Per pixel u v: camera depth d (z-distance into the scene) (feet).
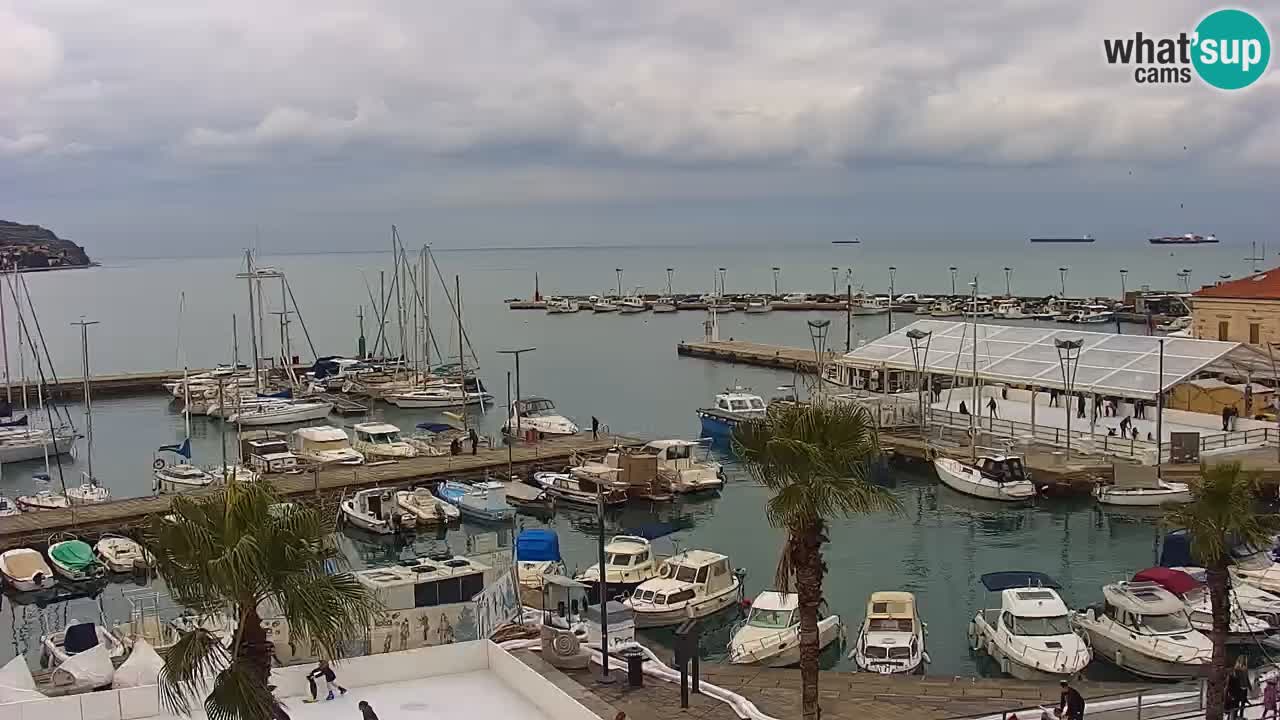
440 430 294.25
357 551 203.41
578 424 331.98
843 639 143.13
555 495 232.32
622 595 165.89
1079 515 210.59
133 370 500.74
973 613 155.02
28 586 179.22
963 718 97.14
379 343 618.44
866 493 80.43
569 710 86.33
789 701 104.06
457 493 227.81
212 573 57.57
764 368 467.52
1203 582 139.64
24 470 285.02
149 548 61.16
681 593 153.89
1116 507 208.44
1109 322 587.68
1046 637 128.16
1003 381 262.06
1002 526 203.82
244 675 59.16
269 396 364.58
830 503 79.56
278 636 92.32
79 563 185.78
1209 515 86.74
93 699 86.33
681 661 104.37
